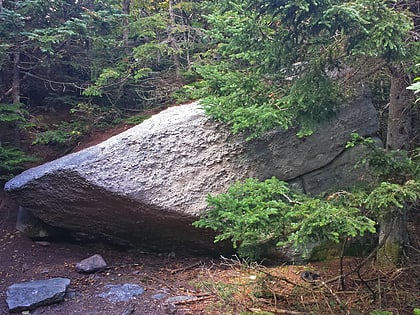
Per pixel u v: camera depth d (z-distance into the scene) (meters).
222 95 4.30
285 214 3.31
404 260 4.37
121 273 5.16
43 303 4.12
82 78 8.24
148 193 5.21
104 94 7.63
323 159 5.53
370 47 3.31
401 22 3.32
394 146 4.35
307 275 4.68
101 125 7.24
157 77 7.65
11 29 6.35
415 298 3.77
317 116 3.91
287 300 3.98
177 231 5.47
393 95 4.34
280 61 3.81
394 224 4.39
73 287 4.64
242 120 3.78
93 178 5.16
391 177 3.63
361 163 3.84
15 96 7.17
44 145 7.36
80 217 5.58
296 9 3.29
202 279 4.88
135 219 5.41
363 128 5.62
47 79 7.75
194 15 8.73
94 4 7.90
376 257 4.41
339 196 3.70
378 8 3.34
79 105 6.98
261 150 5.47
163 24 7.62
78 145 6.91
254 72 4.02
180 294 4.47
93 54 7.83
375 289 3.97
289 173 5.49
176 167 5.39
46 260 5.43
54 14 7.23
